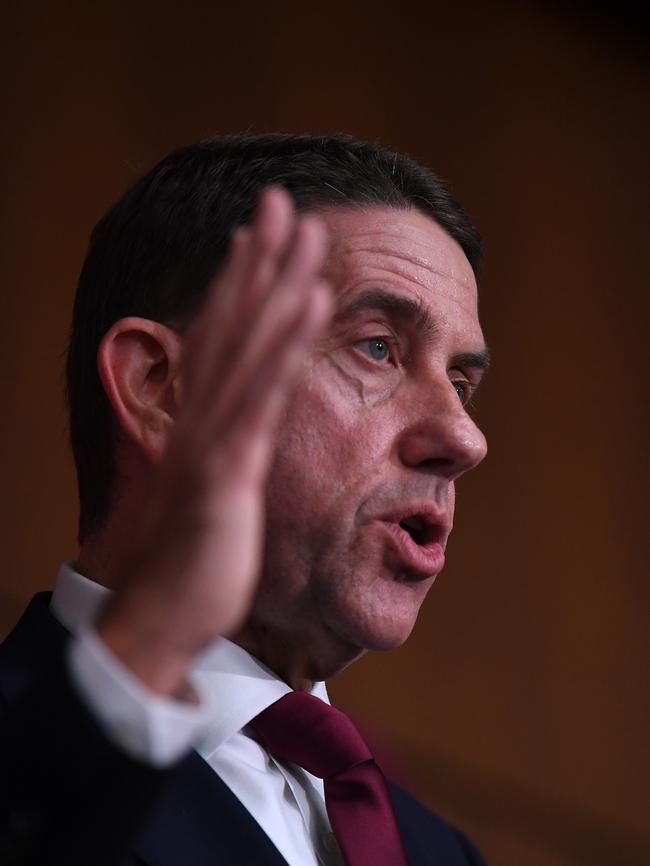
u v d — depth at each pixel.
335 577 3.85
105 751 2.70
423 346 4.03
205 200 4.17
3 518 8.88
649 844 11.05
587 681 11.36
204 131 10.30
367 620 3.85
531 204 12.16
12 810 2.68
